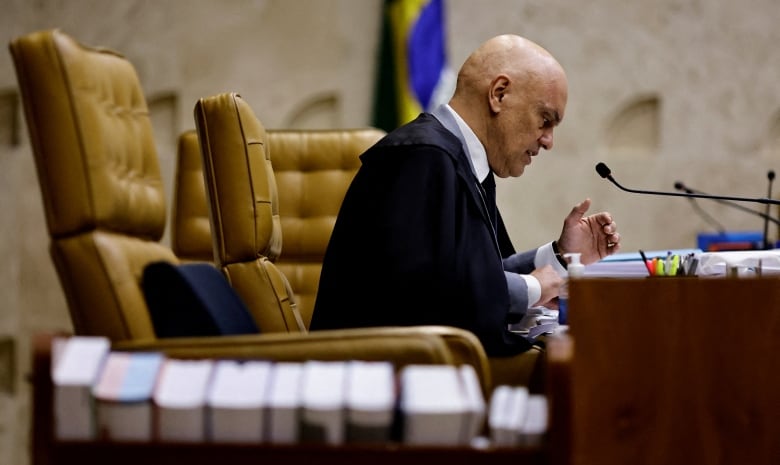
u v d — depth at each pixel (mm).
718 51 10336
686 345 3480
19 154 9797
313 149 7414
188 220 7508
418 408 2844
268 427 2879
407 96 10047
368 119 10289
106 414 2891
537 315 5031
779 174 10336
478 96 5133
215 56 10266
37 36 3578
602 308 3471
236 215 4562
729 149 10336
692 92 10328
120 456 2877
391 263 4406
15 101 9750
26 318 9875
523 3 10320
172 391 2896
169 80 10211
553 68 5156
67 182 3555
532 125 5129
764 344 3484
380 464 2852
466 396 2891
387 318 4418
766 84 10352
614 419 3457
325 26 10336
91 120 3609
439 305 4402
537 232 10352
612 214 10328
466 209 4594
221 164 4578
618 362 3467
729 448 3475
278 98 10328
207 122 4602
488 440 3002
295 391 2891
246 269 4566
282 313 4590
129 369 2951
